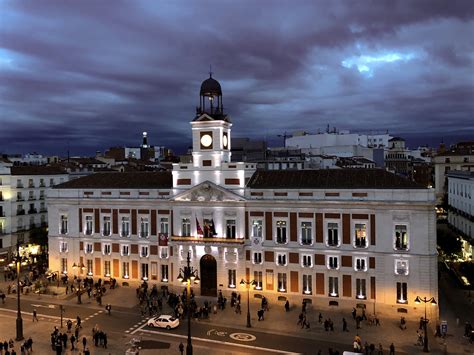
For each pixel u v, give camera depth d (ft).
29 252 281.13
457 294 207.21
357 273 189.98
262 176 219.20
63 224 244.42
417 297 173.99
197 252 213.46
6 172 285.43
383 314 185.26
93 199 234.38
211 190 211.41
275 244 203.00
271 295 202.90
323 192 196.44
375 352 148.97
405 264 183.32
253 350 152.25
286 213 201.98
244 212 207.82
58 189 243.60
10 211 286.05
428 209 179.42
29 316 188.85
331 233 195.93
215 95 219.41
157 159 617.62
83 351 148.56
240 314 187.83
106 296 214.28
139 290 212.64
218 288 210.59
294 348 153.38
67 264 242.58
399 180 191.72
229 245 205.77
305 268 198.29
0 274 256.52
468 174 262.88
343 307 191.72
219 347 155.12
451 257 242.78
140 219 228.02
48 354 150.41
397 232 185.26
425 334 149.59
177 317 183.01
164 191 223.30
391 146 587.68
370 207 188.14
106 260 234.38
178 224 218.38
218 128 213.05
